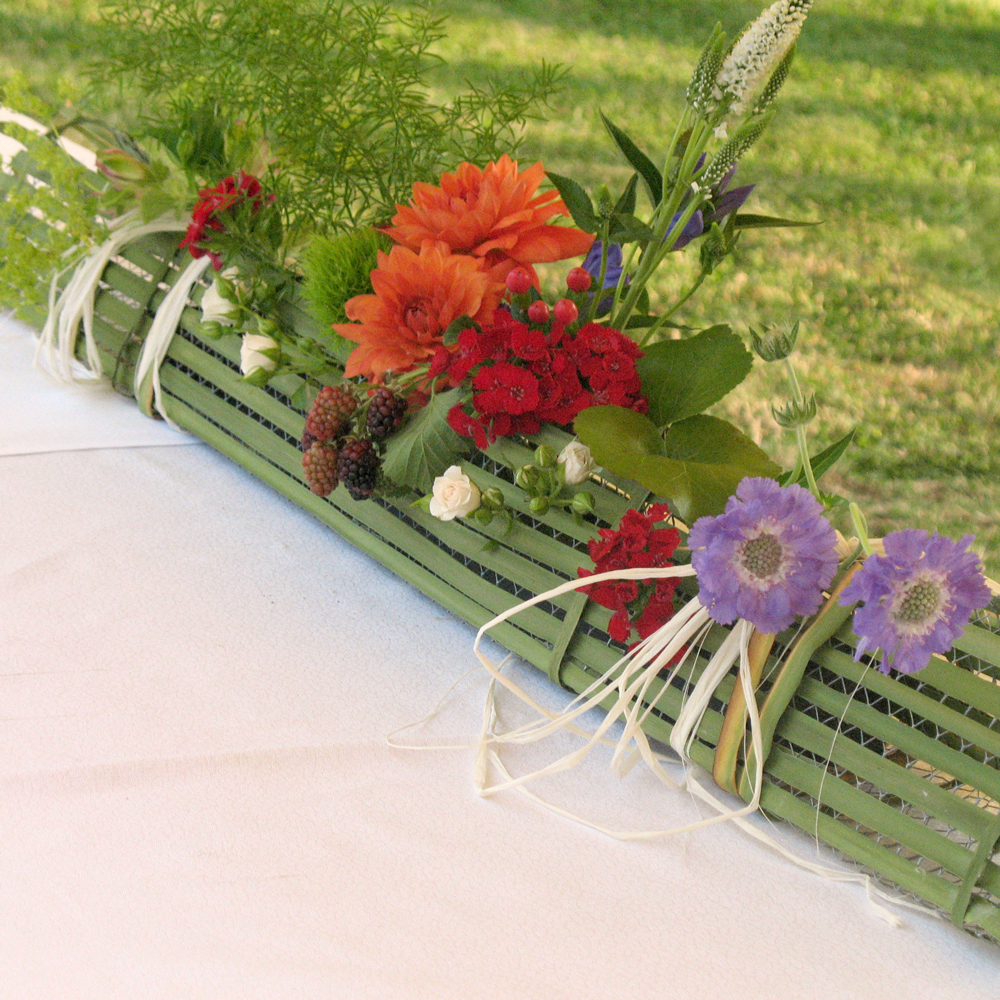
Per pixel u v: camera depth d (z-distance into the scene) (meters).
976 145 3.41
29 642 0.82
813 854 0.73
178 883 0.65
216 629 0.87
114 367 1.12
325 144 1.03
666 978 0.63
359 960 0.61
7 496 0.98
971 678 0.66
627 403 0.79
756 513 0.62
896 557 0.59
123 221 1.10
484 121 1.16
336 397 0.84
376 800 0.73
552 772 0.75
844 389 2.45
